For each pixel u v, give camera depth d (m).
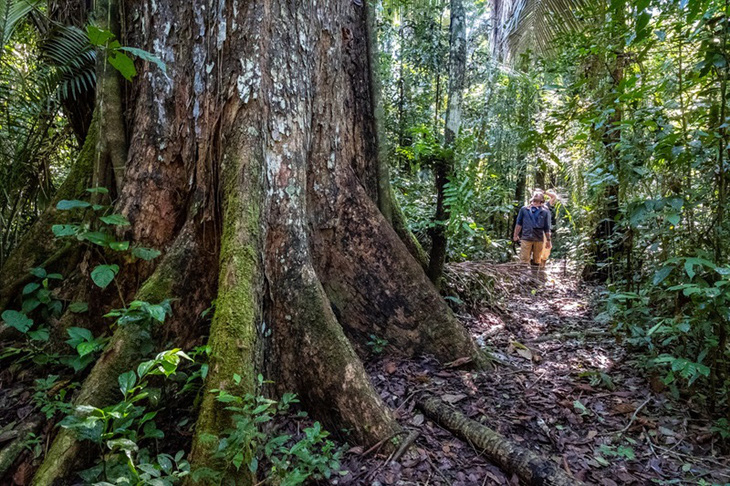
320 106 2.96
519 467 1.96
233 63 2.54
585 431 2.34
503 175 7.09
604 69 3.12
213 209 2.51
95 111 3.08
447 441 2.23
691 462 2.09
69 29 2.99
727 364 2.47
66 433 1.81
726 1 2.04
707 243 2.33
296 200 2.61
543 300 5.07
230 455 1.66
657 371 2.71
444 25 7.40
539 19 5.09
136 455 1.78
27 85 3.07
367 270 3.03
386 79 6.82
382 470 1.98
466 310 4.22
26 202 3.54
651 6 2.44
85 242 2.61
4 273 2.71
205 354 2.38
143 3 2.70
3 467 1.85
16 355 2.46
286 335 2.42
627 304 3.09
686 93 2.55
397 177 5.97
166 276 2.39
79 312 2.50
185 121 2.61
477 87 7.84
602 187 3.62
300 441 1.97
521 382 2.79
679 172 2.47
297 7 2.73
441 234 3.51
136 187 2.59
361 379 2.29
